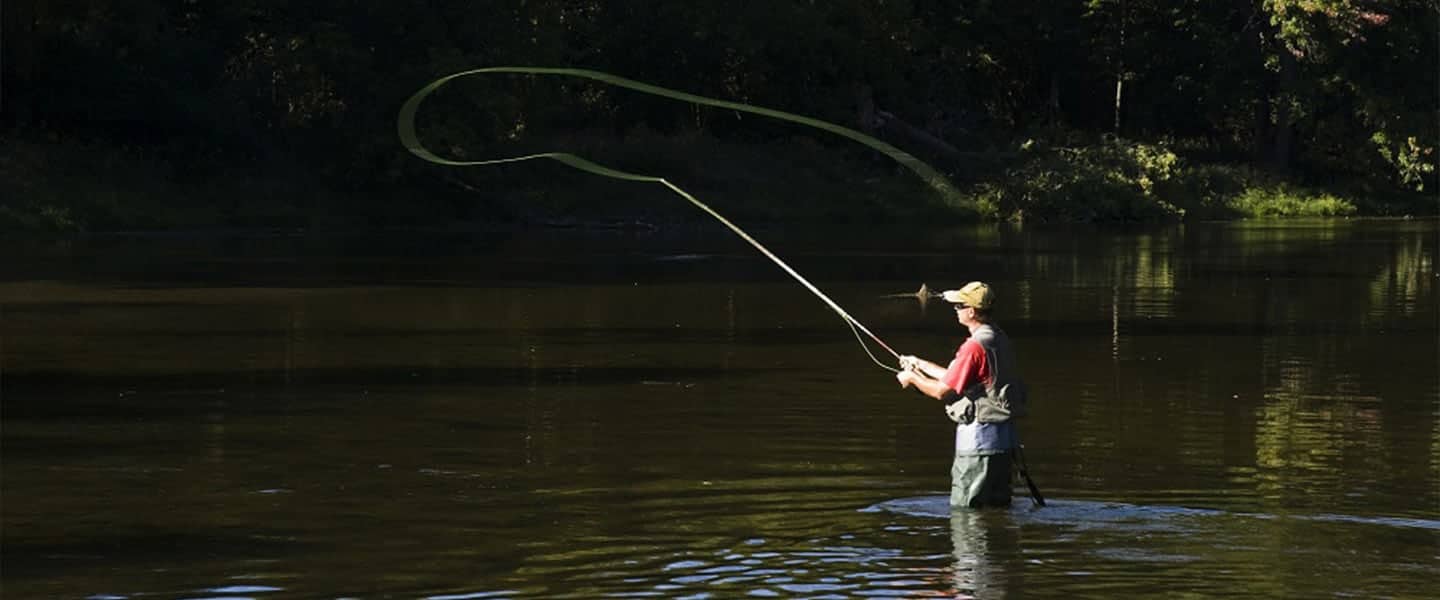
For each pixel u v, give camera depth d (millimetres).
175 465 22438
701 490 20859
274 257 64438
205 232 82000
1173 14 129125
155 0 90750
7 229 78562
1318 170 130375
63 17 84750
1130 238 84812
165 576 16656
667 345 36688
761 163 105562
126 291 49344
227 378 31109
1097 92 134750
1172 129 136375
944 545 17875
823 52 111875
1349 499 20406
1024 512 19531
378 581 16484
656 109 111188
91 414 26828
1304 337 39250
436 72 90062
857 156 111938
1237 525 18875
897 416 26828
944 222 101562
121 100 88125
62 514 19438
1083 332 40156
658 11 109312
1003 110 133750
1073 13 128250
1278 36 123750
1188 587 16234
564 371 32281
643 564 17141
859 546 17859
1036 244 78438
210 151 90812
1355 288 53656
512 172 96625
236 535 18406
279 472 22016
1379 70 126500
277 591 16141
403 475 21766
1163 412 27500
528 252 69000
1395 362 34469
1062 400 28906
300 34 91312
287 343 36750
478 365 33094
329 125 93188
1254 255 70812
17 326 39812
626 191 97875
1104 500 20266
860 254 69875
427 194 93188
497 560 17312
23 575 16703
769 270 59750
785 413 27125
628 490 20844
